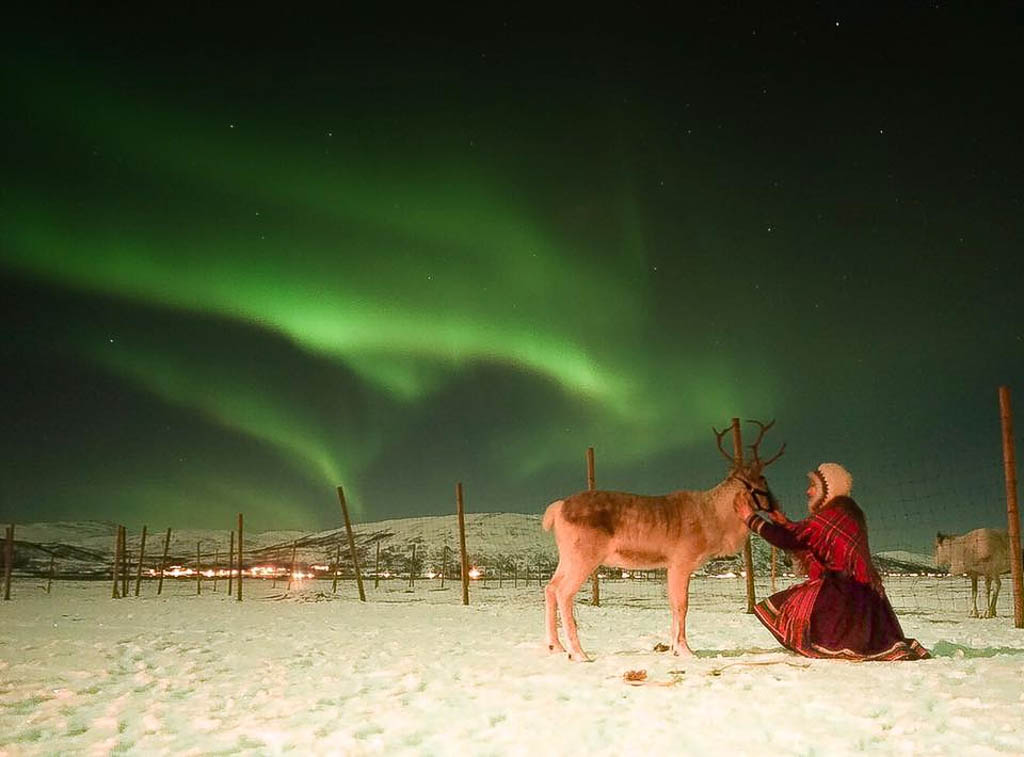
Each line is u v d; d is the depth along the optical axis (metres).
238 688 6.91
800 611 7.62
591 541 8.02
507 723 5.28
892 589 24.86
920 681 6.20
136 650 9.73
